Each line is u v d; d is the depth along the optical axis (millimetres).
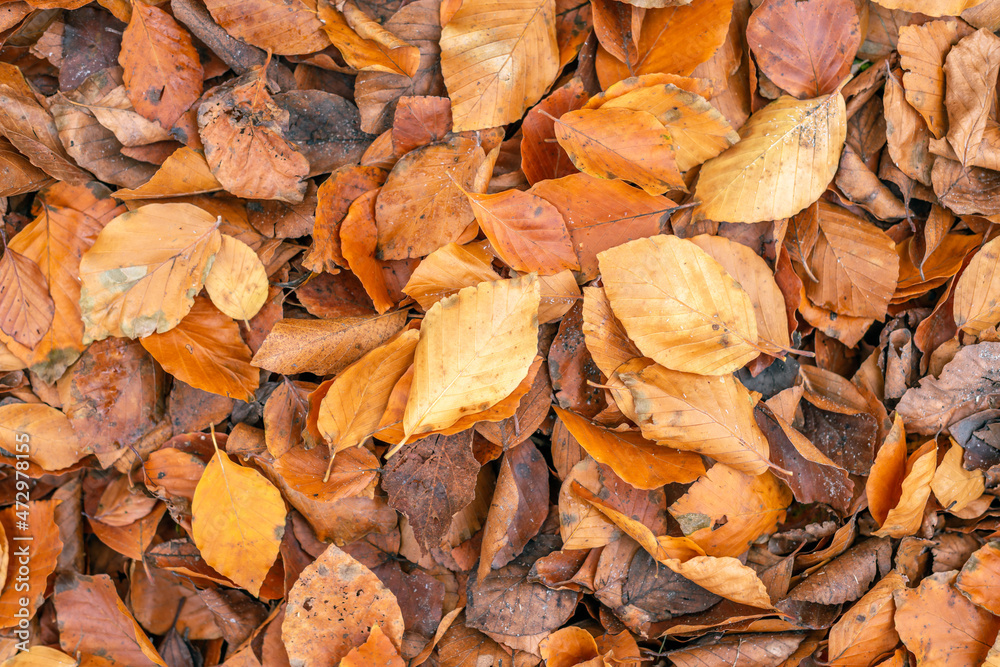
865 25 752
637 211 738
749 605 740
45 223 742
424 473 738
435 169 739
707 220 752
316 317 761
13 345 743
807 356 778
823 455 743
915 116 752
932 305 778
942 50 748
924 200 765
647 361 738
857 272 759
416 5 739
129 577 764
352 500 747
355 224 737
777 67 745
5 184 735
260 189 739
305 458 740
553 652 741
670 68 741
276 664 742
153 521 758
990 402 765
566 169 752
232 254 738
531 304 720
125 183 747
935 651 744
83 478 762
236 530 737
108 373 745
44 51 738
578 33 744
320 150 743
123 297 733
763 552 756
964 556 756
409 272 751
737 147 742
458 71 733
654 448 742
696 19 736
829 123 741
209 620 767
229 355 744
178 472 752
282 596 748
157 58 733
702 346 733
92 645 752
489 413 728
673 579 750
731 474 742
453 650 752
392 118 746
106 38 741
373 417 729
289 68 747
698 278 729
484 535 749
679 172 739
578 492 744
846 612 742
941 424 764
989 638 745
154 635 763
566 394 748
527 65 736
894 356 765
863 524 759
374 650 729
